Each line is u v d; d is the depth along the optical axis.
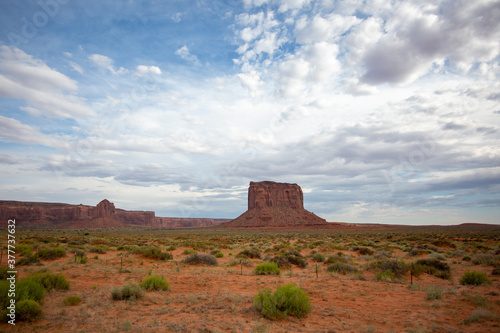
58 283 11.14
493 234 75.06
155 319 7.56
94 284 12.78
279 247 33.34
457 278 15.73
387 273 15.17
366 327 7.45
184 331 6.67
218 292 11.39
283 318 8.03
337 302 10.30
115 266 19.05
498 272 15.71
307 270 18.28
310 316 8.48
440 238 56.66
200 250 34.09
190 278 14.41
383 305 9.88
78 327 6.91
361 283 13.62
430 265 17.53
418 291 12.06
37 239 43.72
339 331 7.19
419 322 7.87
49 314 7.88
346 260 21.75
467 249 32.72
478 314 8.02
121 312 8.33
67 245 34.44
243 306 9.24
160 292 11.25
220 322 7.50
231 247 38.09
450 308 9.20
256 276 15.59
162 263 21.81
